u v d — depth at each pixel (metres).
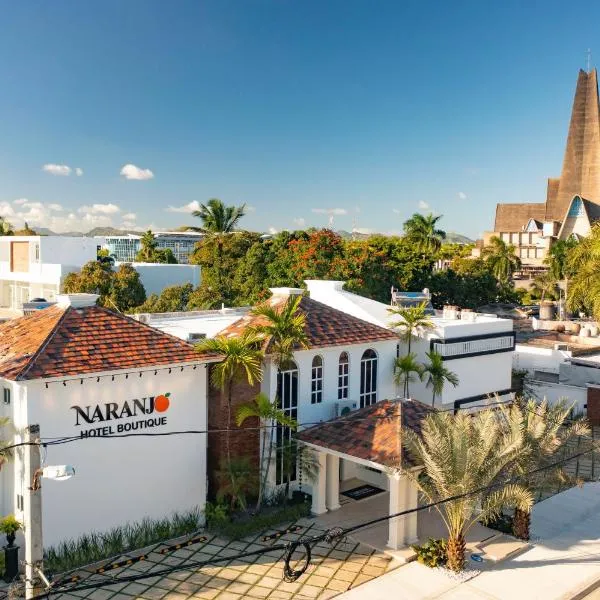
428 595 17.47
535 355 41.28
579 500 24.80
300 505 22.47
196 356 20.70
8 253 64.69
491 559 19.56
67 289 51.91
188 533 20.61
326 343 24.55
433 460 18.30
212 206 72.56
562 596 17.67
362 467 26.16
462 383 29.53
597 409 34.88
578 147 143.75
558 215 144.88
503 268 85.75
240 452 22.69
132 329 20.78
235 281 59.16
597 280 41.50
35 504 12.59
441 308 73.75
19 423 17.77
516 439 18.48
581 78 145.25
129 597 16.81
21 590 14.97
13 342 19.77
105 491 19.11
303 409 24.25
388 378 27.34
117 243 132.00
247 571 18.38
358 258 59.00
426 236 92.00
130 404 19.55
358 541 20.41
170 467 20.58
